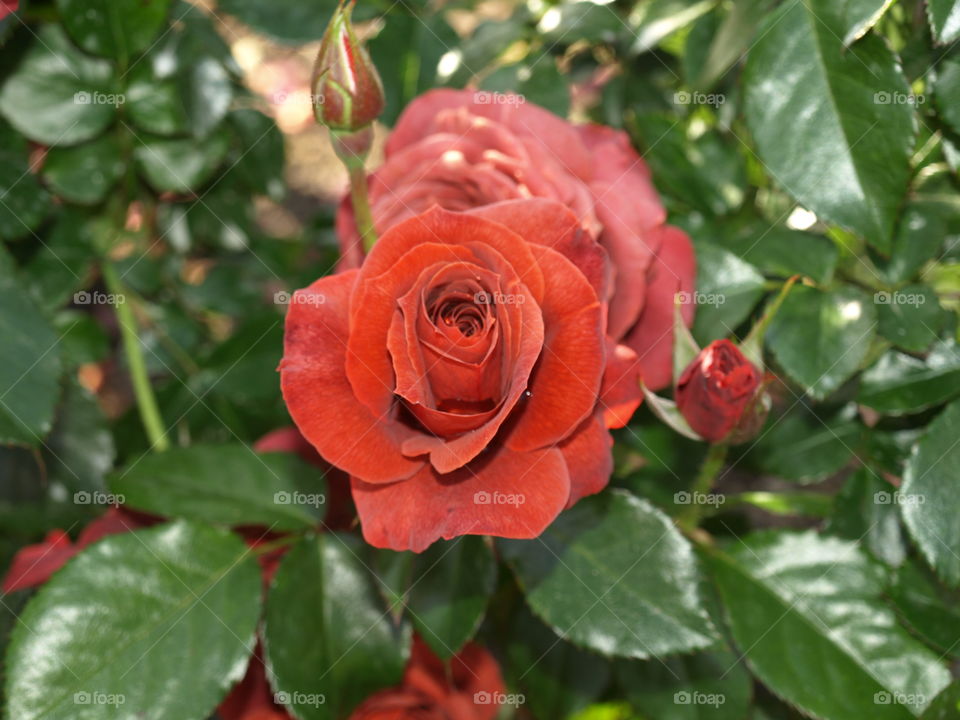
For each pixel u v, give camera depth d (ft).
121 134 1.10
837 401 0.96
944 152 0.82
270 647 0.80
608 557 0.77
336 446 0.61
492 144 0.74
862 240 0.85
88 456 1.09
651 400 0.73
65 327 1.16
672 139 1.00
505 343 0.59
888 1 0.74
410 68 1.05
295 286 1.21
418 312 0.60
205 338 1.30
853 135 0.76
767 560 0.86
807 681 0.80
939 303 0.84
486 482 0.62
